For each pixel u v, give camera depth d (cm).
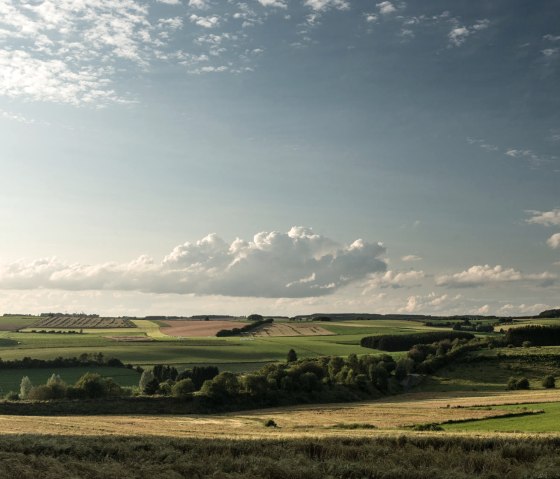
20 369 14175
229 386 10981
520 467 2592
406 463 2727
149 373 12506
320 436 3872
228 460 2809
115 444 3238
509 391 12925
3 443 3278
